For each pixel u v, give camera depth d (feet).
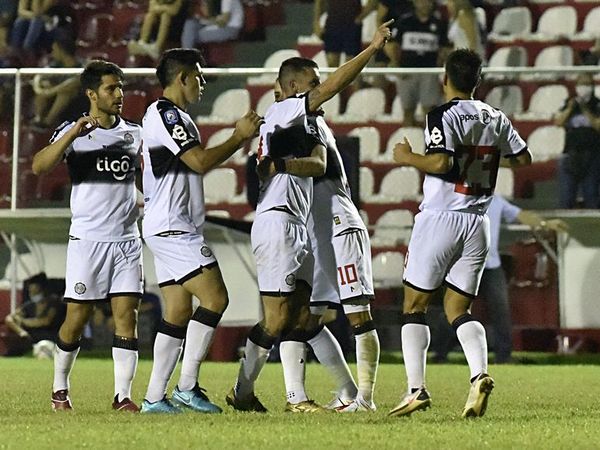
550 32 225.56
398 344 178.50
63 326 90.02
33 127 166.91
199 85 85.35
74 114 165.99
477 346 78.23
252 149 178.70
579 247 179.32
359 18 206.59
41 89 166.40
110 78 88.69
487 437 66.90
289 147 84.17
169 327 84.74
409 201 181.68
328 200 88.53
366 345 87.76
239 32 221.46
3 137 169.37
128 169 90.12
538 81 174.40
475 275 79.92
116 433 68.18
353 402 87.71
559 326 179.32
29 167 166.91
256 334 85.46
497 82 174.29
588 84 171.83
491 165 79.51
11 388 113.70
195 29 219.41
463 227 78.84
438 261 79.20
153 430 69.77
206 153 82.12
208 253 83.92
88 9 223.71
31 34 216.95
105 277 89.15
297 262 84.74
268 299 84.84
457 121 78.13
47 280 178.50
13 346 178.19
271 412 85.76
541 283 179.52
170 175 83.71
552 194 175.94
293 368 87.71
